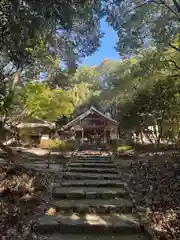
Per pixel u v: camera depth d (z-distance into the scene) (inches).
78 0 260.4
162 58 611.2
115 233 185.8
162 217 201.6
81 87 1609.3
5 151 517.0
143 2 430.6
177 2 448.5
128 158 567.8
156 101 674.8
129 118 829.8
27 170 317.7
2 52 300.7
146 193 266.5
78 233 185.5
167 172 347.6
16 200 219.1
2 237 165.5
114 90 992.9
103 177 340.8
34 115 978.7
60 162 481.1
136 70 655.1
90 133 1159.0
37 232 183.3
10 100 471.2
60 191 264.7
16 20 245.0
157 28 462.3
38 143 1077.8
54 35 368.5
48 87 918.4
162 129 819.4
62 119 1471.5
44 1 235.6
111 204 230.5
